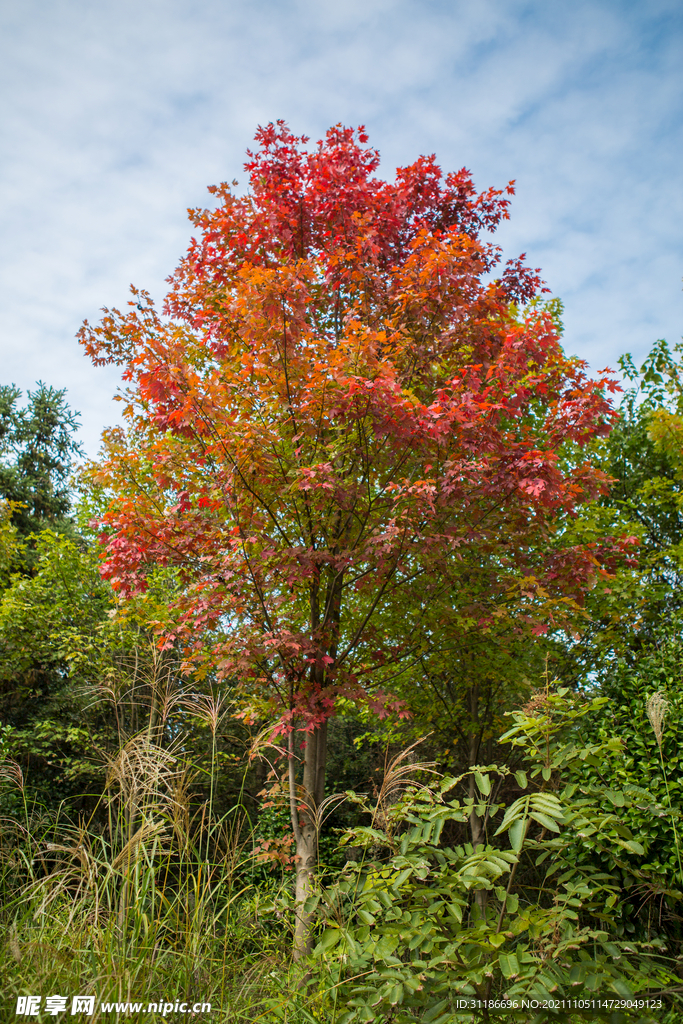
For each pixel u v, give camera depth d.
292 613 5.70
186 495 5.46
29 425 18.52
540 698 3.19
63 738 8.95
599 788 3.15
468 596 5.90
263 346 5.30
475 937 2.98
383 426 4.94
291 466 5.35
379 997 2.94
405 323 6.12
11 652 10.11
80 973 2.39
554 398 6.39
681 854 5.22
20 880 2.95
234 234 6.56
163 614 5.92
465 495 5.11
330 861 9.00
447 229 6.99
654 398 10.94
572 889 3.04
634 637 8.22
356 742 9.75
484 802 3.31
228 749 7.83
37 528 17.05
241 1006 2.90
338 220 6.61
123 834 2.94
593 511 8.33
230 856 3.43
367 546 5.07
